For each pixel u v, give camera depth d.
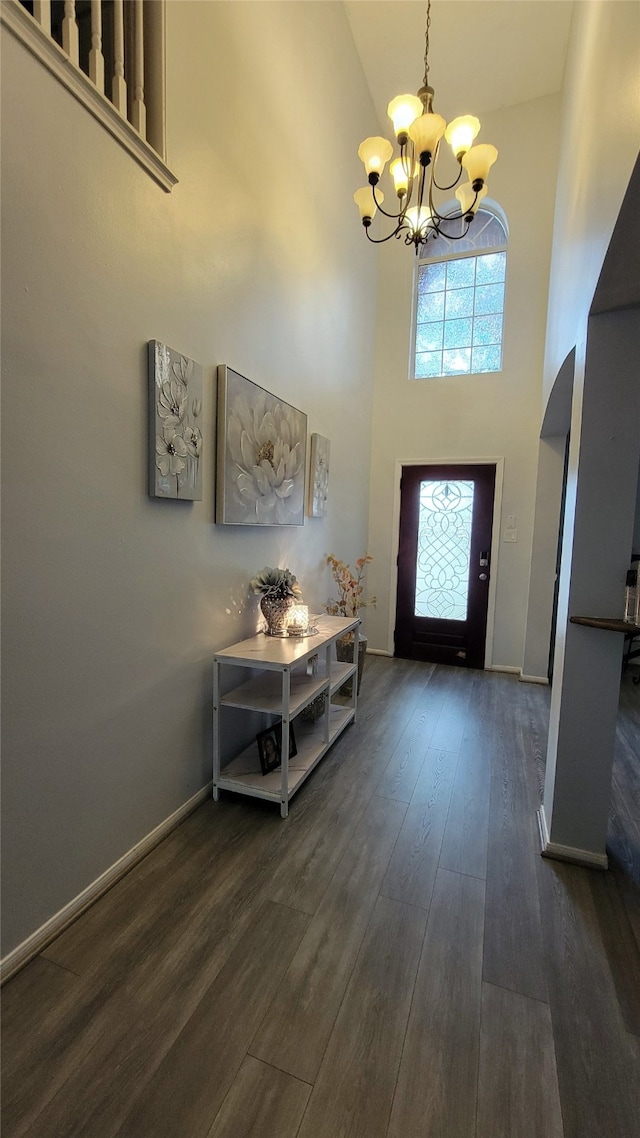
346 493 3.93
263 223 2.39
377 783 2.37
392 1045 1.18
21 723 1.31
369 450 4.50
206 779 2.19
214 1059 1.14
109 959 1.39
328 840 1.93
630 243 1.32
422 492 4.45
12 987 1.30
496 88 3.78
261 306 2.42
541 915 1.60
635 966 1.42
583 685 1.81
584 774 1.83
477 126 2.17
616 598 1.77
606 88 1.52
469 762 2.60
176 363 1.78
